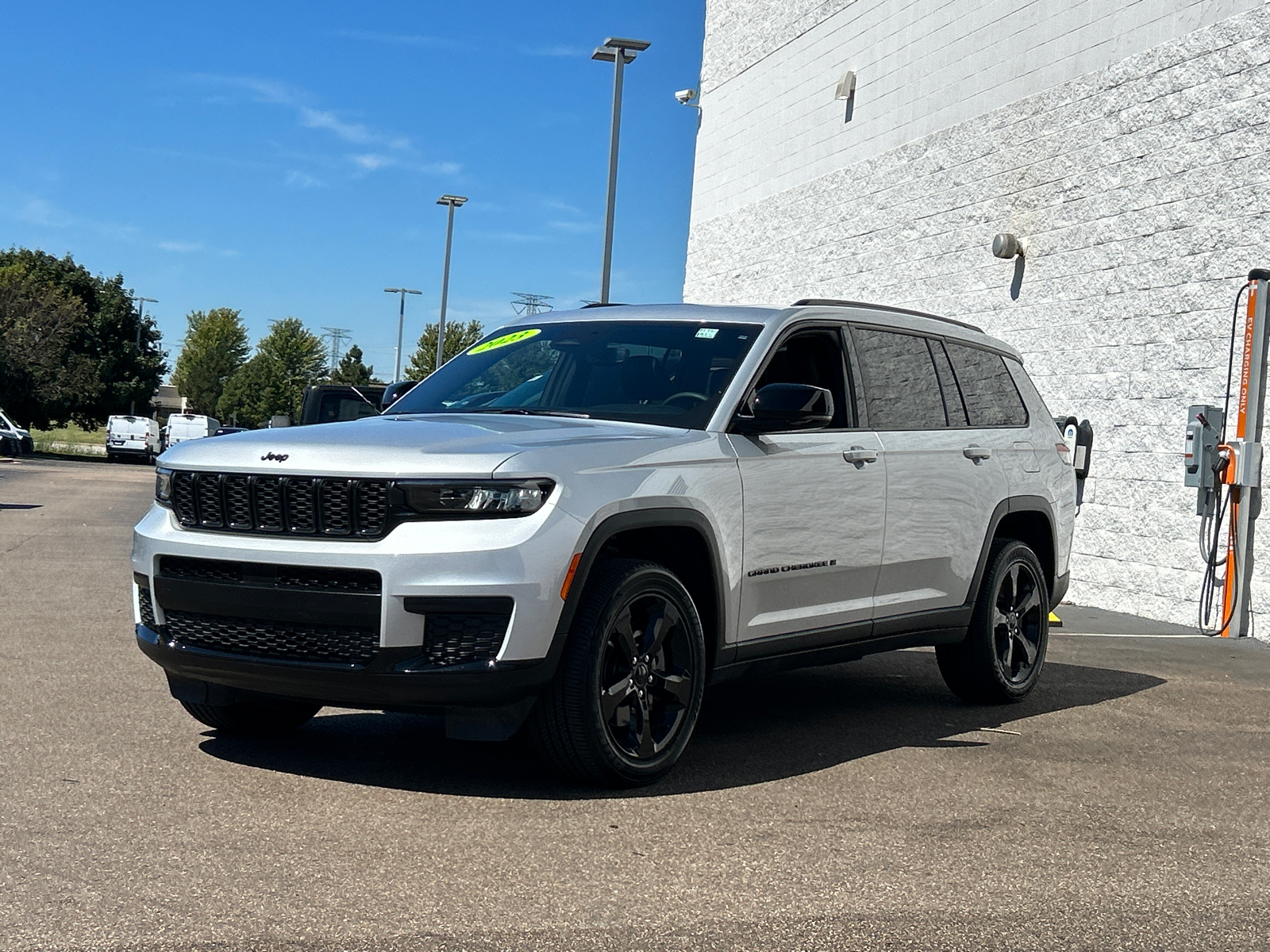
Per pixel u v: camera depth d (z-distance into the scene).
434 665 4.40
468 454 4.50
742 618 5.29
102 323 75.38
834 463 5.72
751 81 19.95
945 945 3.32
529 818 4.36
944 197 14.52
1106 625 10.59
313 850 3.91
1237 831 4.55
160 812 4.26
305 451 4.60
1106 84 11.90
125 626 8.41
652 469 4.88
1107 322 11.74
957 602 6.52
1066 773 5.31
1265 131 10.10
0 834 3.96
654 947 3.22
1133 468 11.34
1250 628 9.90
